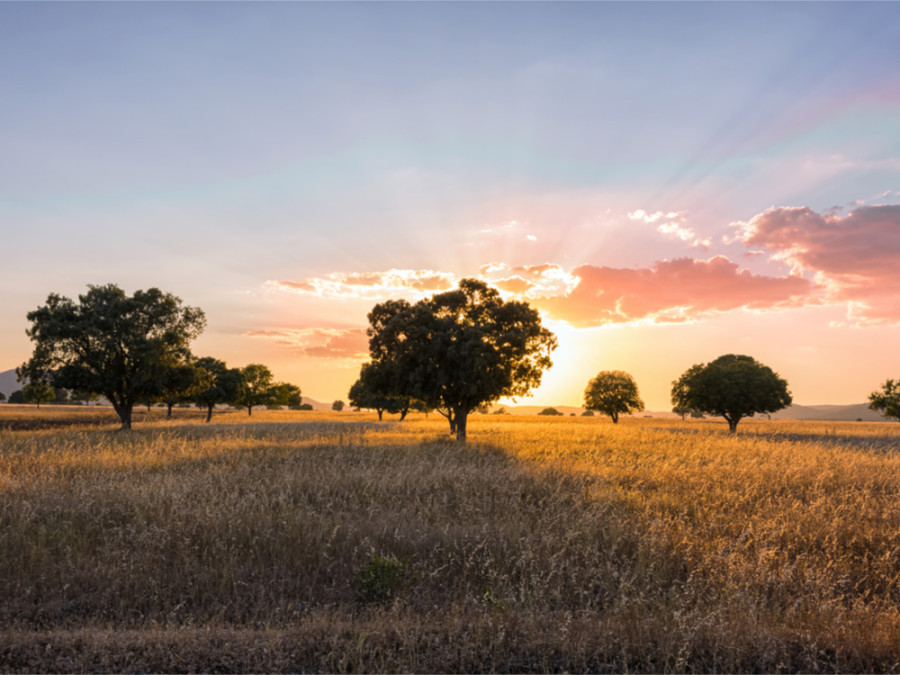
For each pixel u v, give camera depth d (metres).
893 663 5.16
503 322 31.80
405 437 30.44
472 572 7.81
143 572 7.63
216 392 68.19
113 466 15.73
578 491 12.67
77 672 4.93
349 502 11.85
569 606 6.77
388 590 7.04
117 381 42.09
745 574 7.31
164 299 45.09
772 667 5.11
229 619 6.44
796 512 10.42
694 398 52.12
